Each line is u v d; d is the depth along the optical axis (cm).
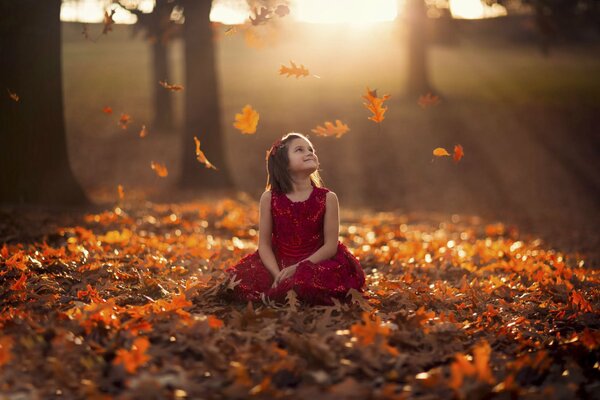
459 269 559
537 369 306
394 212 1560
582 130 2475
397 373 290
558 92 3083
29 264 463
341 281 392
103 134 2408
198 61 1484
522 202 1741
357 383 269
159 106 2492
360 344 306
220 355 292
